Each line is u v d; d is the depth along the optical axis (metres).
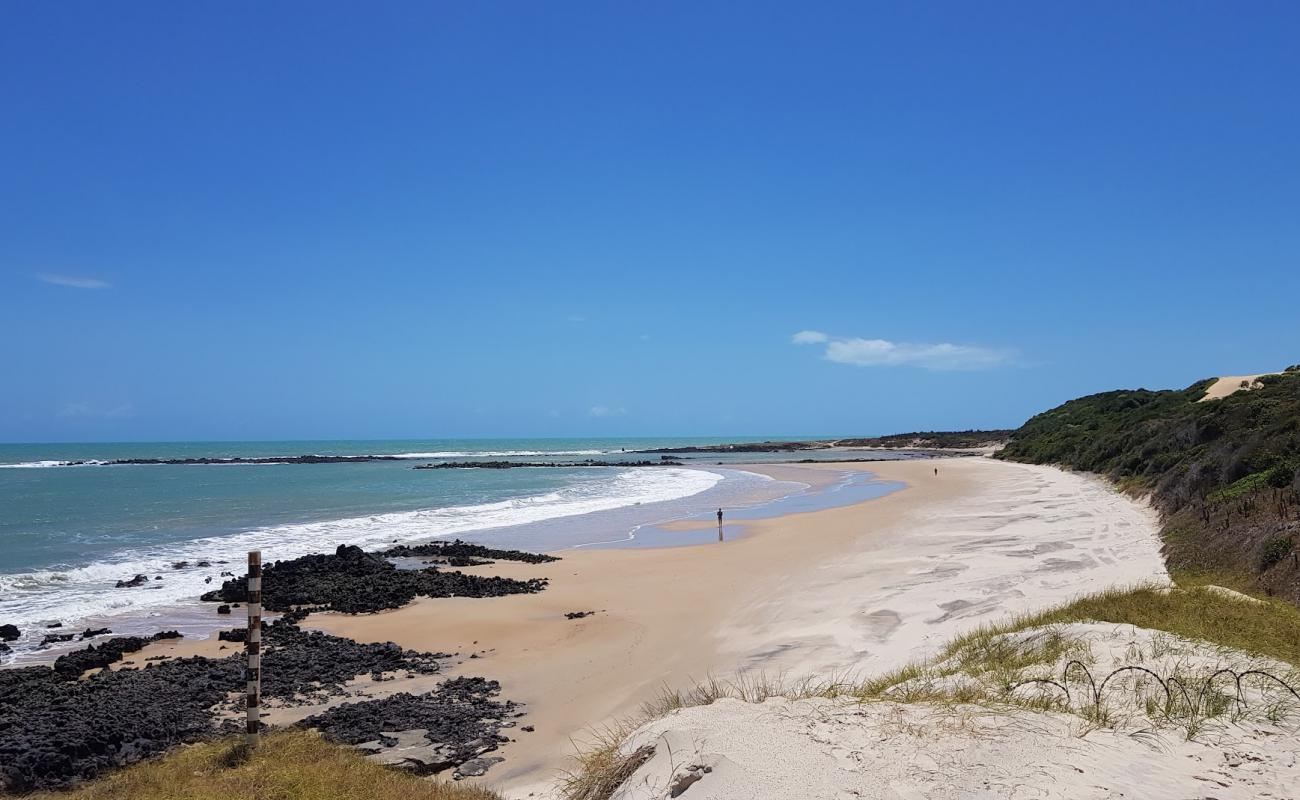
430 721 12.51
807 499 47.22
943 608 16.16
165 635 17.72
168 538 32.03
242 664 15.48
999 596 16.59
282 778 9.42
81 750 11.09
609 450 167.50
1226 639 10.42
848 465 86.56
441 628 18.38
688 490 56.28
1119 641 10.17
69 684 14.20
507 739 11.88
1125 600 13.26
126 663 15.87
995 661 10.27
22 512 40.41
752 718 6.93
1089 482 43.59
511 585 22.66
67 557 27.23
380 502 47.78
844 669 12.74
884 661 12.81
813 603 17.94
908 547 24.62
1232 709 7.49
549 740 11.79
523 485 62.91
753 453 143.62
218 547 29.88
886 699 8.06
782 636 15.58
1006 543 23.73
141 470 87.62
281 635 17.75
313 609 20.44
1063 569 19.08
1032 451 74.94
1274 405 31.75
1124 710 7.53
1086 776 5.80
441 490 57.50
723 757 6.02
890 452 135.50
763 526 33.91
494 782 10.39
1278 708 7.51
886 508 37.69
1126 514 28.28
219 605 20.66
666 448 178.50
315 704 13.48
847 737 6.45
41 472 82.12
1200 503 22.09
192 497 50.44
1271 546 15.44
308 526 36.12
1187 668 8.75
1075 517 28.66
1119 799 5.41
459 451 164.38
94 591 22.30
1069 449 63.84
